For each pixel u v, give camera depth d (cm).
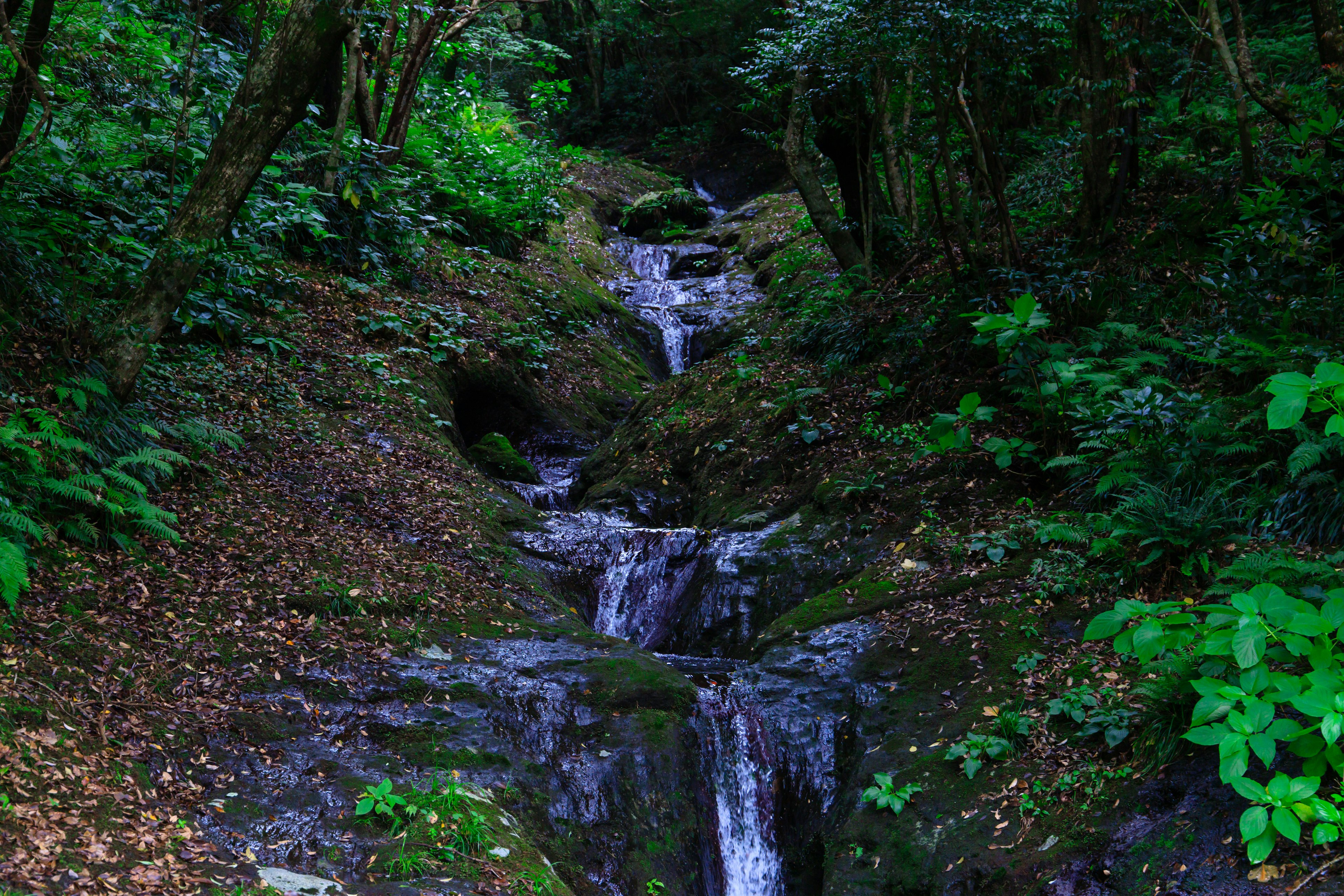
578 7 2950
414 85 1376
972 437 833
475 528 853
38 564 541
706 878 561
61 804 386
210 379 889
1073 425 765
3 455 561
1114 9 959
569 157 2308
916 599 686
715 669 711
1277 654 391
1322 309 730
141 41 956
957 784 525
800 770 608
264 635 584
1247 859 390
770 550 817
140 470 650
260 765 479
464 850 448
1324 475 585
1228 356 746
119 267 775
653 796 559
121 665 505
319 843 436
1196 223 934
